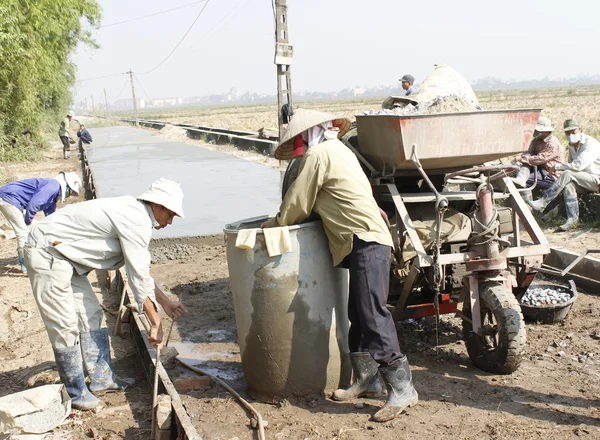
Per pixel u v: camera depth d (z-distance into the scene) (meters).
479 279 5.02
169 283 8.06
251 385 4.80
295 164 5.24
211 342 6.10
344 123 4.76
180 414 4.10
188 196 13.33
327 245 4.59
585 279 6.95
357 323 4.63
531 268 5.31
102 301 7.54
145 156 24.25
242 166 18.98
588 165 9.16
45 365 5.56
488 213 4.89
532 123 5.24
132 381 5.21
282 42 16.97
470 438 4.04
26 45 20.42
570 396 4.56
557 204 9.62
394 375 4.36
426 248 5.35
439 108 5.33
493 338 5.02
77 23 29.19
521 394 4.63
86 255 4.62
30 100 22.66
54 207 8.34
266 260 4.45
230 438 4.19
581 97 76.12
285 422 4.39
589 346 5.44
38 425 4.44
